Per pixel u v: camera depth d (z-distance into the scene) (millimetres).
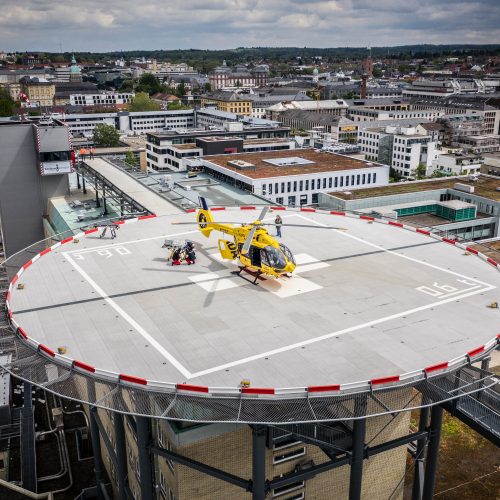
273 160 148375
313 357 32781
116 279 45281
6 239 103438
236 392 28500
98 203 96688
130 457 47281
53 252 51969
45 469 57062
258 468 31344
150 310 39469
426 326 36656
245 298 41469
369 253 51312
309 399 28375
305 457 39594
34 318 38188
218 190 123000
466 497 52688
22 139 99125
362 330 36156
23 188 101625
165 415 27875
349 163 149625
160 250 52531
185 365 32031
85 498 52750
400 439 37906
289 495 40375
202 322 37531
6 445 59969
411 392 32500
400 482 46250
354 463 34094
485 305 39906
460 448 59250
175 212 78875
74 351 33688
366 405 29359
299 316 38312
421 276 45594
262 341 34781
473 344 34250
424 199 126938
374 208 115250
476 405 36844
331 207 122875
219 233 57844
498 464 56938
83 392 30203
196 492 36719
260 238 45062
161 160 188875
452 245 53500
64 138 97750
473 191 125875
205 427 34094
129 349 33906
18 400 67625
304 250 52188
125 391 29875
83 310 39500
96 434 48406
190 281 44844
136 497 46844
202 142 175375
